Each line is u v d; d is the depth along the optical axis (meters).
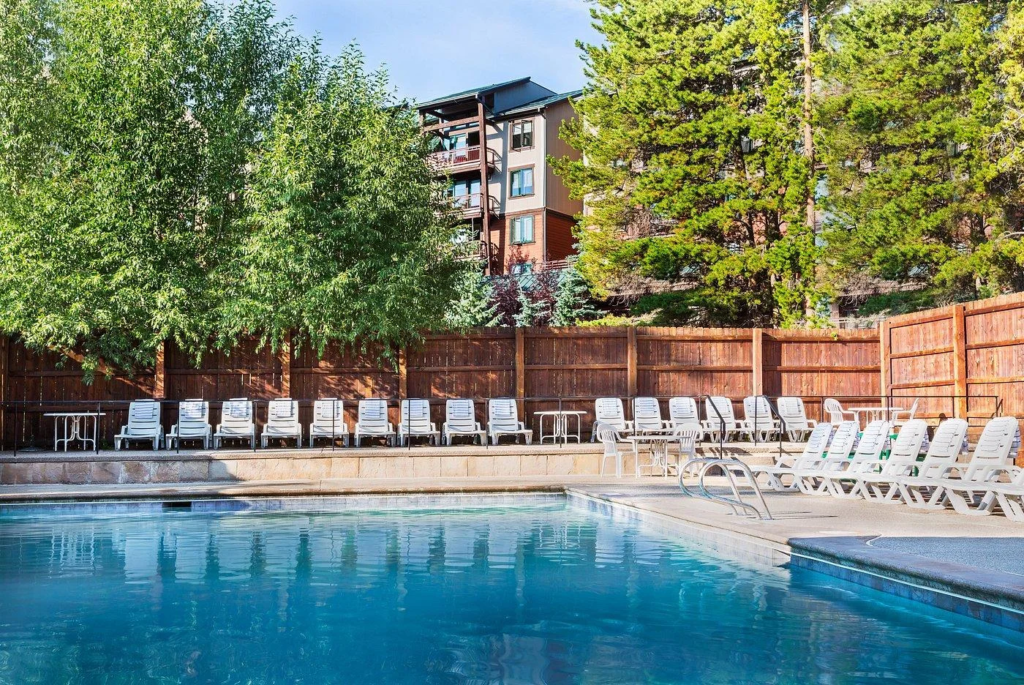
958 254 21.31
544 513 10.76
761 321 25.58
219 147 16.70
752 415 17.19
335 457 13.59
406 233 17.02
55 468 12.83
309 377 16.88
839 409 16.59
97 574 6.88
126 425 16.08
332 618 5.48
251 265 15.95
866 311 23.98
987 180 20.95
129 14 16.31
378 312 15.80
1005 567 5.62
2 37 16.06
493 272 37.22
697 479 13.15
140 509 10.85
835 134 22.62
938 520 8.30
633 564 7.27
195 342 16.42
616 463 14.40
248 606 5.80
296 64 17.81
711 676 4.29
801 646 4.82
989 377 13.57
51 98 16.34
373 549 8.05
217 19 18.22
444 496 11.62
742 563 7.32
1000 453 9.01
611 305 30.14
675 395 17.70
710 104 25.06
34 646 4.84
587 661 4.56
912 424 10.29
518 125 37.47
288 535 8.95
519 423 16.50
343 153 16.44
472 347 17.25
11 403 14.24
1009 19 20.36
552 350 17.39
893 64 21.88
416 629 5.23
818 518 8.45
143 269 15.61
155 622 5.38
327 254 16.14
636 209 26.14
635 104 24.59
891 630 5.14
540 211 36.62
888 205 21.41
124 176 15.72
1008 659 4.53
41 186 15.65
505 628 5.25
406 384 16.98
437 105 38.66
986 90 20.92
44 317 14.71
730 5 25.16
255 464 13.38
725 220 23.94
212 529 9.39
